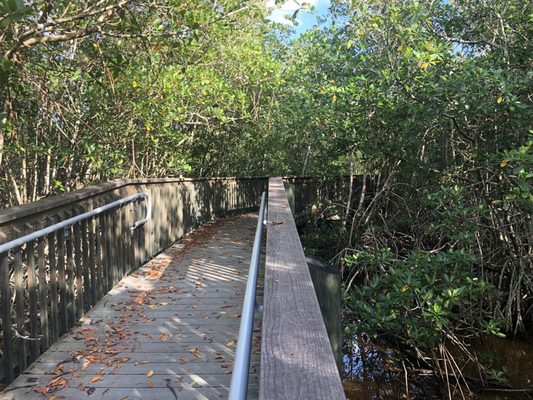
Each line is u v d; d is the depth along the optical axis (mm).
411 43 6625
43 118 7176
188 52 6422
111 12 4574
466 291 4961
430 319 5035
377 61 7320
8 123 4805
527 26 6273
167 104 7312
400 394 5637
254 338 3189
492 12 6699
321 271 2064
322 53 8664
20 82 5367
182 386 2684
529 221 6414
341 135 7594
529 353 6379
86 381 2734
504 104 5367
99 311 3996
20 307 2842
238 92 9805
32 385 2684
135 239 5504
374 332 5160
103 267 4473
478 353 6230
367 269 6676
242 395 921
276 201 4305
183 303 4234
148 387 2668
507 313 6484
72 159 8016
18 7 3088
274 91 12312
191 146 12461
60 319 3463
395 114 6234
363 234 8570
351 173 9477
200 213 10211
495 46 6234
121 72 5578
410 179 8375
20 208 2918
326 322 2049
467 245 5910
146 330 3553
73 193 3766
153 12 4883
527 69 6180
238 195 14617
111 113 7285
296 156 17422
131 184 5418
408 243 8477
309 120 8289
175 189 7789
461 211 5402
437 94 5504
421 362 6203
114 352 3141
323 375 933
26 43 4152
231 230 9469
